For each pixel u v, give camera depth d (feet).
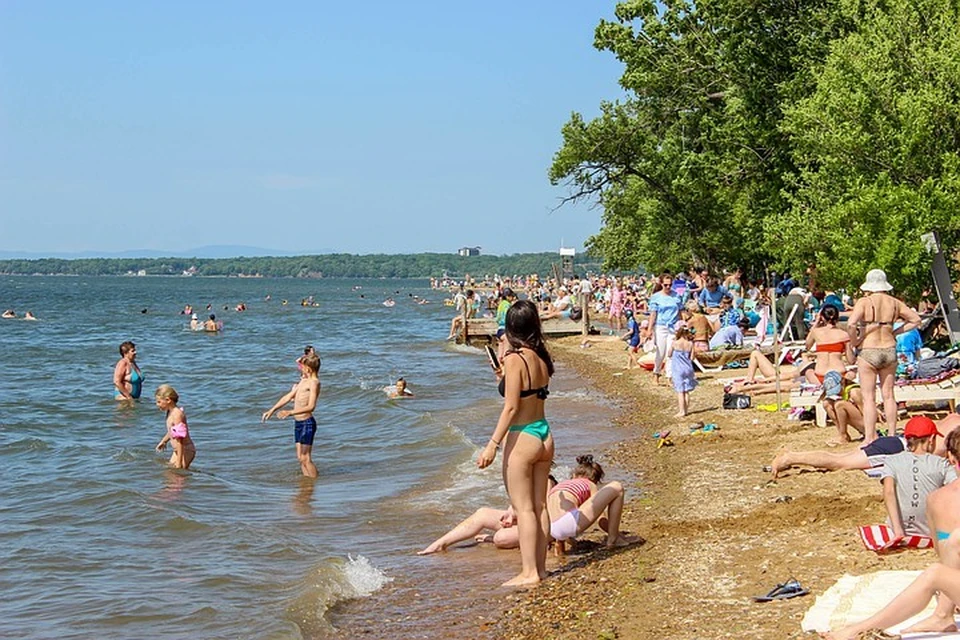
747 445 49.85
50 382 108.37
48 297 418.92
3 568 34.14
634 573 29.86
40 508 43.39
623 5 121.90
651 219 137.80
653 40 120.37
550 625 26.45
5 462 57.16
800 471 42.04
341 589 31.01
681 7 119.44
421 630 27.22
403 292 528.63
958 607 21.11
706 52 115.85
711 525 34.50
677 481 43.29
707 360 80.07
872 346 41.11
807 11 104.27
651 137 130.62
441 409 76.23
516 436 29.86
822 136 72.08
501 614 27.89
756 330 83.76
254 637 27.02
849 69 73.72
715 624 24.49
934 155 68.69
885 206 64.49
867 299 41.29
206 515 41.83
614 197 161.89
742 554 30.35
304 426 51.03
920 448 28.53
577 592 28.99
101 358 139.74
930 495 22.81
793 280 89.15
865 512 33.40
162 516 40.29
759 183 112.78
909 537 28.35
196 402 86.02
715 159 118.01
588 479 34.19
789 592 25.89
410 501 44.14
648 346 98.99
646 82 119.75
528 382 29.53
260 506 44.14
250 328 216.13
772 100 107.76
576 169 132.57
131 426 73.46
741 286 122.01
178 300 398.83
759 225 109.40
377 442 61.67
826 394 46.16
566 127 130.21
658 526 34.91
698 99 119.44
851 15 86.94
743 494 39.27
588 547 33.81
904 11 73.97
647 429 59.21
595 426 62.95
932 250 63.67
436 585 31.48
